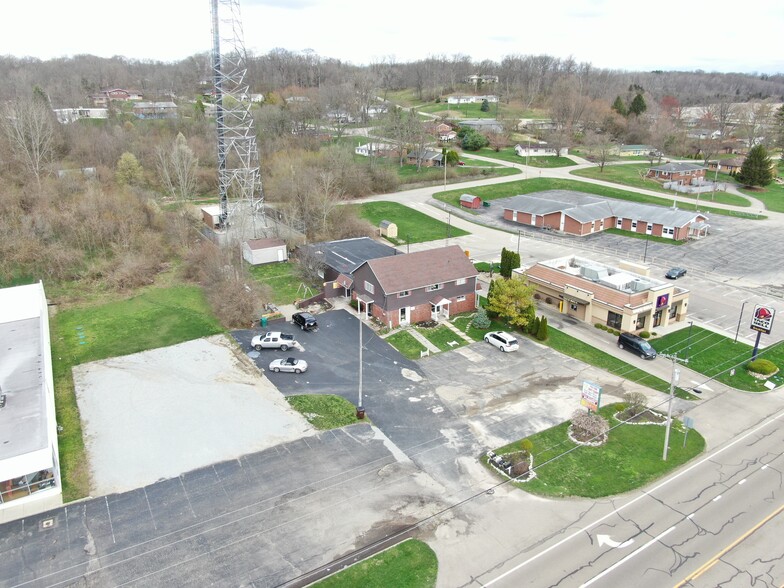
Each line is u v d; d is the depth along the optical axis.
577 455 34.41
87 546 27.42
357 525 28.78
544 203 87.62
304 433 36.19
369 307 53.56
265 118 119.62
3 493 29.77
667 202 98.69
